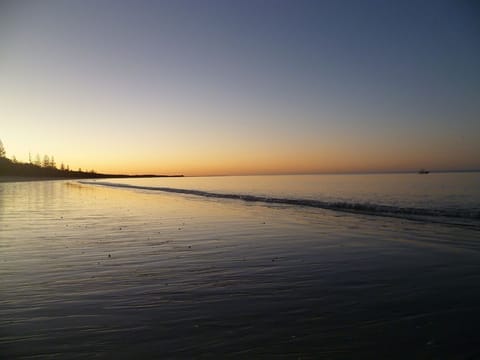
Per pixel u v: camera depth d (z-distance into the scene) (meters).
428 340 4.27
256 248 9.94
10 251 9.44
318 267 7.85
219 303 5.59
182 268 7.78
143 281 6.76
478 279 6.84
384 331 4.52
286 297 5.88
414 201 25.19
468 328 4.59
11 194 35.66
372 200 26.89
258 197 31.72
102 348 4.10
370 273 7.35
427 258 8.66
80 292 6.12
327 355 3.93
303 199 28.98
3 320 4.93
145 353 3.99
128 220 15.99
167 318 4.98
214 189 49.44
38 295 5.96
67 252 9.34
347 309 5.31
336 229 13.31
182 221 15.72
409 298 5.80
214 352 4.00
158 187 57.94
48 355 3.95
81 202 26.44
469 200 25.14
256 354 3.95
